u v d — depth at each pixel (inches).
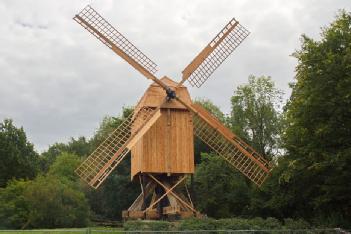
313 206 1338.6
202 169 1824.6
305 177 1247.5
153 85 1307.8
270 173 1343.5
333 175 1127.6
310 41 1142.3
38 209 1544.0
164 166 1254.3
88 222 1691.7
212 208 1787.6
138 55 1290.6
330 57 1047.0
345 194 1172.5
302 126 1136.8
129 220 1213.1
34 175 2519.7
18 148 2549.2
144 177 1279.5
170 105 1285.7
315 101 1066.7
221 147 1339.8
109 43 1267.2
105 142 1282.0
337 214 1224.2
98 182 1225.4
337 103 1046.4
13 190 1635.1
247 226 1094.4
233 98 1936.5
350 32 1115.3
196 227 1072.8
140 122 1272.1
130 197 2102.6
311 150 1112.8
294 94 1250.6
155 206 1307.8
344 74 1045.8
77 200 1670.8
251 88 1923.0
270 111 1897.1
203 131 1336.1
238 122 1929.1
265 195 1533.0
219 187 1759.4
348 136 1074.7
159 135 1268.5
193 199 1284.4
